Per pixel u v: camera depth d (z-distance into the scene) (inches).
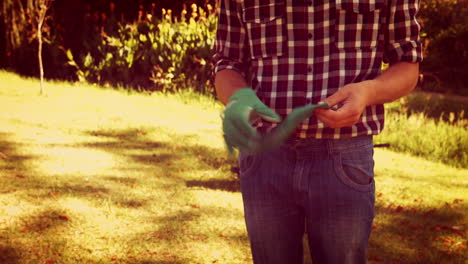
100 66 451.8
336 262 59.2
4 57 504.4
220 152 251.3
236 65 64.8
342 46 57.8
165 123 310.0
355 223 57.8
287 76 60.0
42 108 331.3
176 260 138.4
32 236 147.6
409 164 271.9
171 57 426.0
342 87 56.5
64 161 221.1
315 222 59.3
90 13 530.6
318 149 57.8
